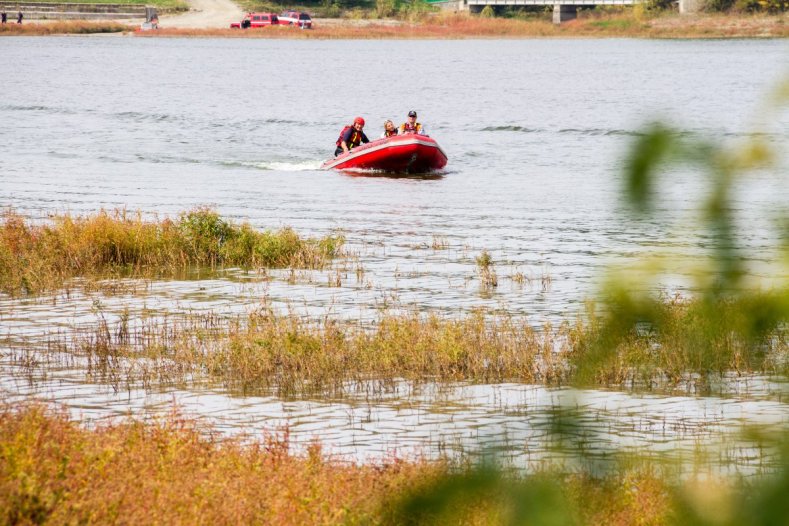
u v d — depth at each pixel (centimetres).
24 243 7850
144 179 12419
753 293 860
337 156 13262
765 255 873
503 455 916
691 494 908
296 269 7756
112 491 2841
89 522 2631
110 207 10356
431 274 7550
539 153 14925
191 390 4644
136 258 7919
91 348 5322
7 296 6756
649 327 862
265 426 4125
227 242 8175
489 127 18212
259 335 5278
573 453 1016
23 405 4219
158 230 8362
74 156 14525
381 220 9850
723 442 983
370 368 4934
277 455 3419
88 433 3472
